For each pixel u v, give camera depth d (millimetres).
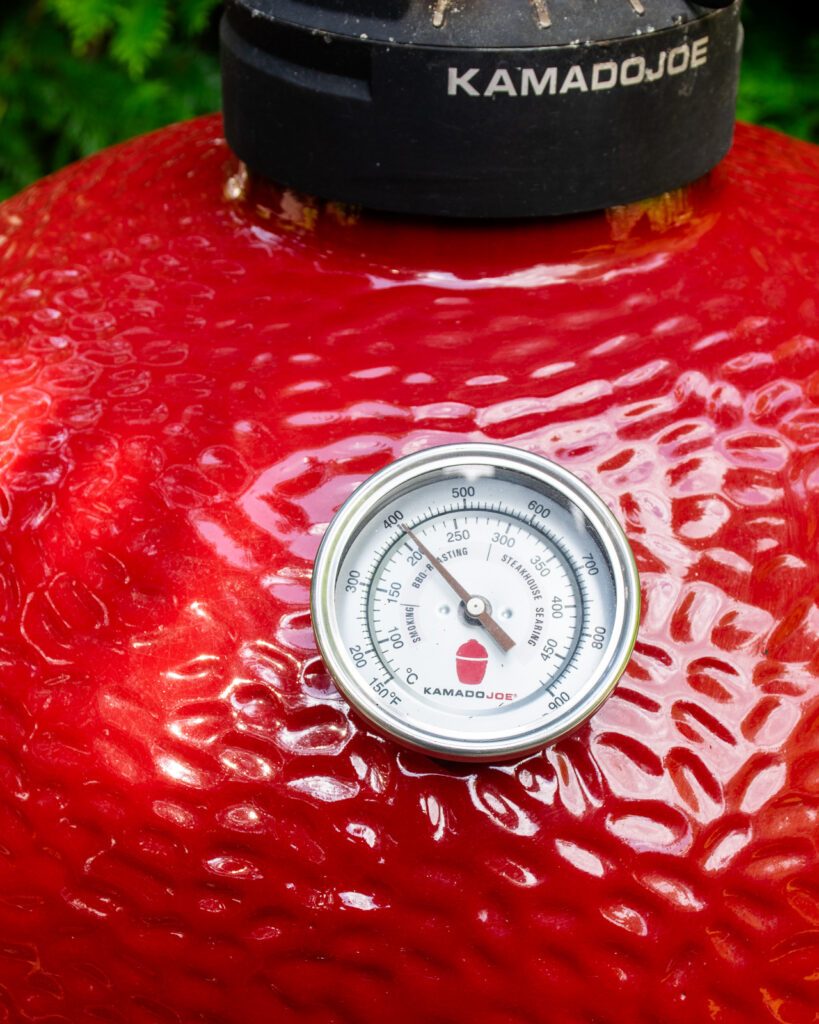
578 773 576
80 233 711
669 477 601
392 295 645
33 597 612
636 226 652
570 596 570
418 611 571
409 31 608
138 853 591
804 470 609
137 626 598
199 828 585
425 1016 588
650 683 580
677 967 581
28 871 605
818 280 665
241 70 649
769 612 588
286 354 630
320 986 589
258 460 607
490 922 578
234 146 670
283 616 589
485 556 574
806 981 585
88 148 1193
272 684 586
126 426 624
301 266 659
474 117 615
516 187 627
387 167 627
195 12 1081
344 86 621
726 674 582
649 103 627
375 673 567
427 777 576
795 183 733
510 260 645
